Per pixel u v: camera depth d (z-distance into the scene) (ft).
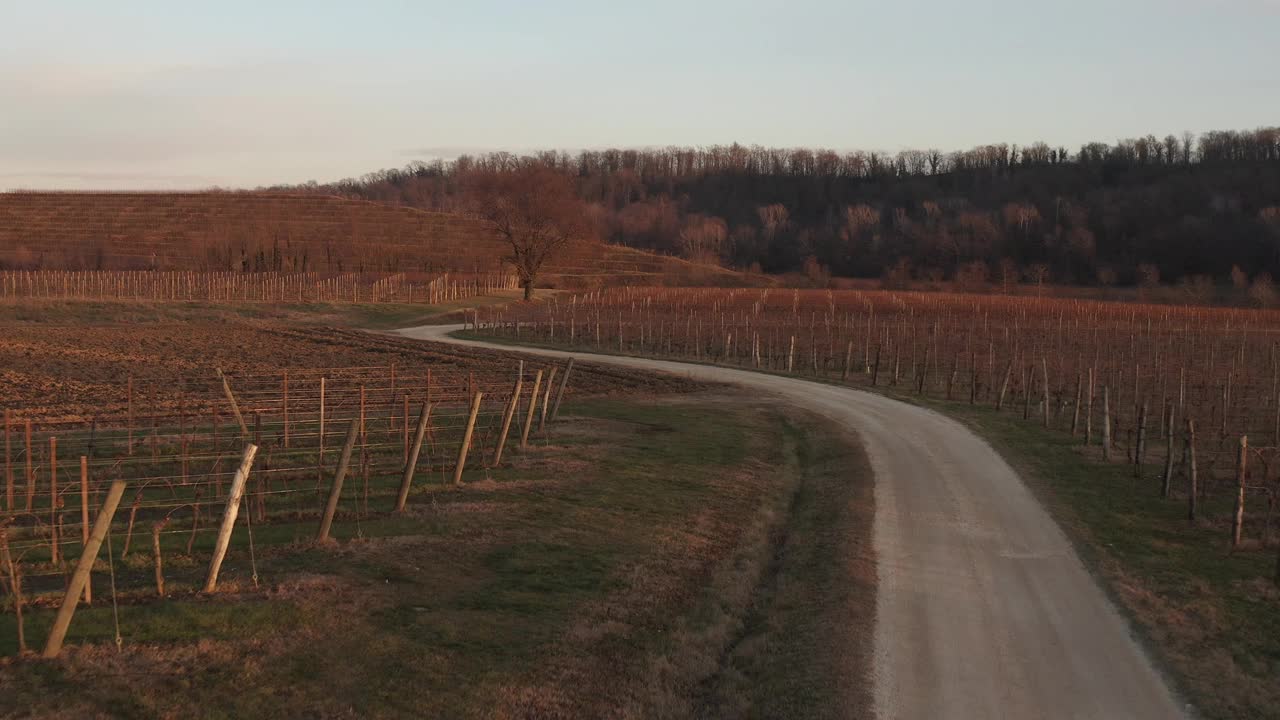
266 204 460.96
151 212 436.76
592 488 60.90
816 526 56.49
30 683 28.94
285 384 75.36
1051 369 131.03
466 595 40.40
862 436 85.20
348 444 46.06
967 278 365.61
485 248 410.93
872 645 38.17
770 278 392.88
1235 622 40.91
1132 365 132.36
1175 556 50.37
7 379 102.63
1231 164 503.61
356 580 40.68
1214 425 90.12
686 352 163.43
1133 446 80.89
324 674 31.78
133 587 37.99
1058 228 400.47
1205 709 32.96
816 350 161.27
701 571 47.50
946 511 59.41
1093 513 59.16
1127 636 39.40
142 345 144.05
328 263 373.40
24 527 44.91
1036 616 41.57
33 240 386.73
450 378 118.21
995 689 34.35
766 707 33.53
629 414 94.73
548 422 86.79
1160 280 364.17
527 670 33.91
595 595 41.86
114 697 28.76
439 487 57.93
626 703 32.89
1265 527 54.60
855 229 477.77
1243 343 149.48
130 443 62.95
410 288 278.67
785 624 41.11
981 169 615.16
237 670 31.30
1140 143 580.71
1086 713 32.58
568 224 271.28
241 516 49.67
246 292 263.90
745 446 79.71
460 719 30.14
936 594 44.27
